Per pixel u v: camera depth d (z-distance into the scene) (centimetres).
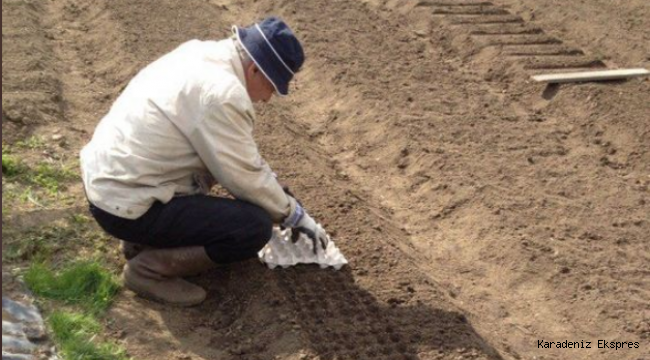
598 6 808
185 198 412
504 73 676
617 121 604
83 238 459
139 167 404
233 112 397
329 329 418
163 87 405
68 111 595
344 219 496
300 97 662
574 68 680
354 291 441
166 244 420
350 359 404
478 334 433
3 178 488
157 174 407
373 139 599
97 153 410
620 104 616
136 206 405
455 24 767
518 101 644
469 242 502
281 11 805
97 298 425
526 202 526
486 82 672
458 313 436
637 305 454
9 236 450
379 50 720
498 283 474
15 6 756
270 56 405
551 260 482
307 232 425
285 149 568
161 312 425
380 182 561
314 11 803
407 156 575
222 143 399
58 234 457
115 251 455
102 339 407
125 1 798
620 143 588
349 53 706
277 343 410
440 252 498
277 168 543
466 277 479
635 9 797
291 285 439
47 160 518
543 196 532
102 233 464
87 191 412
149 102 405
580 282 468
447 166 560
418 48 728
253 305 427
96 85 643
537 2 823
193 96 399
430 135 591
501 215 515
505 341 437
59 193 489
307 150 577
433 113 618
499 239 499
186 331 417
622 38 737
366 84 652
